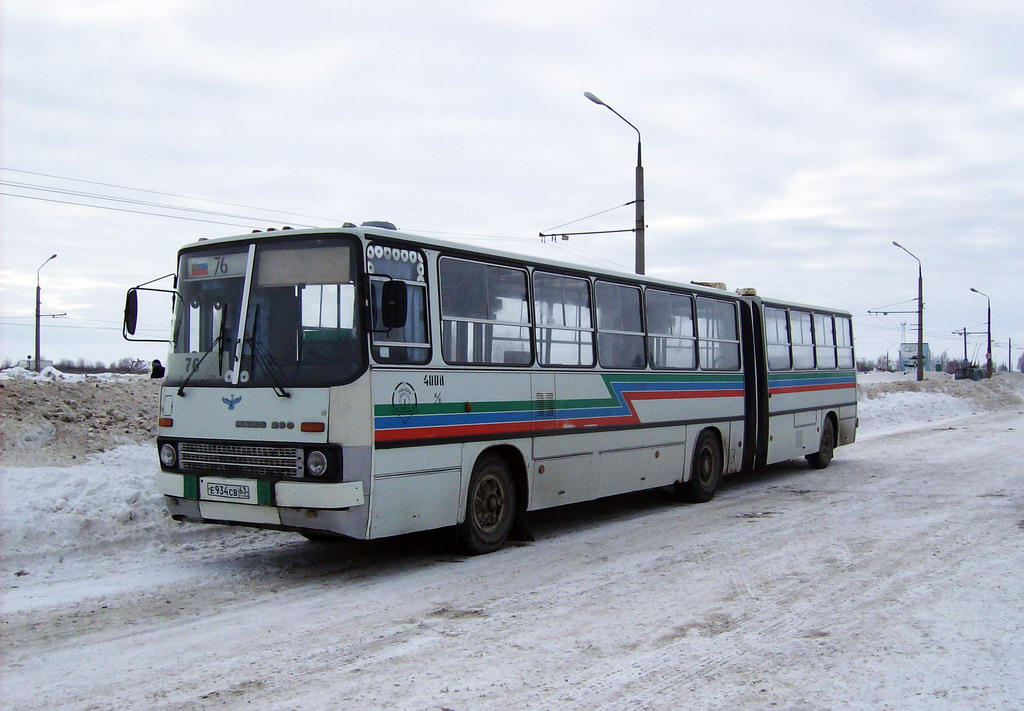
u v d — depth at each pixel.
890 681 5.49
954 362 112.75
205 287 8.66
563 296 10.62
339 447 7.74
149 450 12.52
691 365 13.27
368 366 7.88
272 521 8.00
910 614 6.96
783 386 15.84
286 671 5.68
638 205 20.22
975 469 16.67
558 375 10.41
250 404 8.16
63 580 8.03
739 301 14.80
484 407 9.24
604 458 11.19
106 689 5.35
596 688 5.38
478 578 8.27
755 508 12.59
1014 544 9.57
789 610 7.09
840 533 10.38
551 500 10.29
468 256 9.18
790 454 16.08
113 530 9.42
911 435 25.67
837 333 18.47
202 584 8.00
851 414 18.95
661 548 9.70
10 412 12.37
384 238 8.23
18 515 9.00
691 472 13.10
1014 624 6.68
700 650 6.10
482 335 9.30
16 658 5.93
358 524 7.82
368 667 5.75
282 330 8.16
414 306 8.51
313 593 7.71
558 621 6.82
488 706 5.09
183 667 5.75
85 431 12.66
